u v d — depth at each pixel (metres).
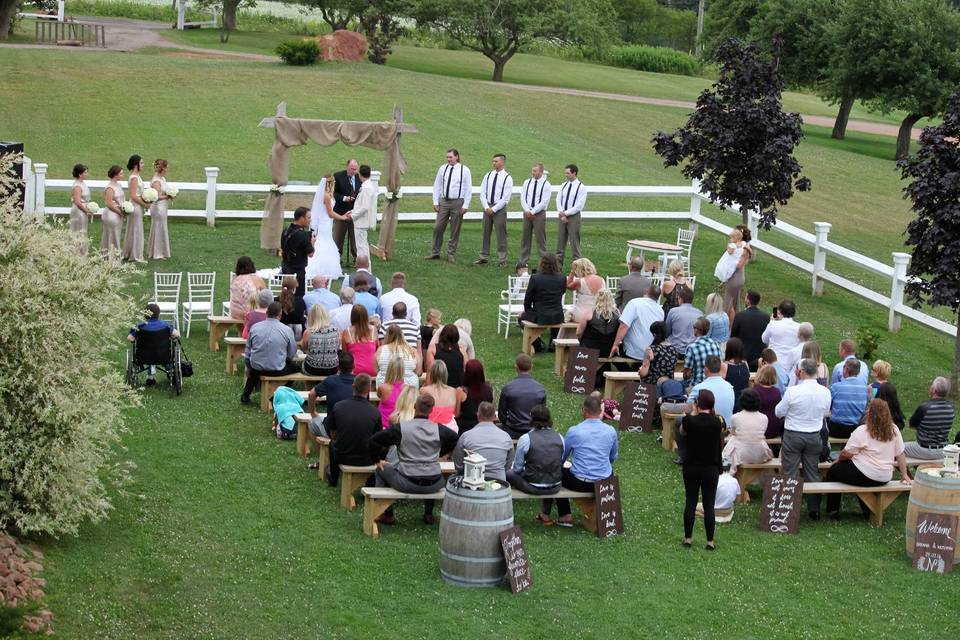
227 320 16.66
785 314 15.71
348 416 11.75
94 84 37.12
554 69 61.47
